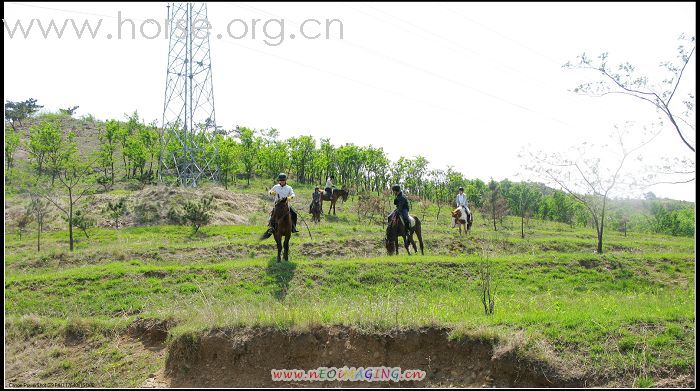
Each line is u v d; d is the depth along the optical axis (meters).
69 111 72.31
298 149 60.19
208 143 47.56
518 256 19.77
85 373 11.33
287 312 11.16
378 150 59.34
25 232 27.20
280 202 17.64
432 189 58.88
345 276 16.41
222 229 28.34
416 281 16.41
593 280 17.66
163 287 15.75
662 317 10.40
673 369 9.05
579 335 9.87
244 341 10.62
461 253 23.55
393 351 10.10
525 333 9.80
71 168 26.50
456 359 9.79
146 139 50.66
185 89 43.06
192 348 10.84
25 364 11.72
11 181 25.14
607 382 8.95
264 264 17.34
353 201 47.53
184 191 35.97
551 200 49.91
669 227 43.25
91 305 14.64
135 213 31.25
